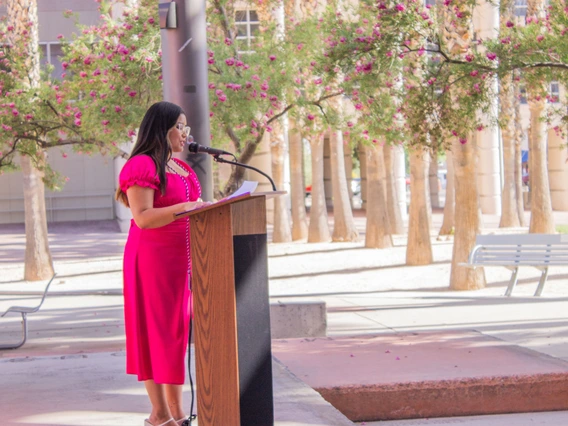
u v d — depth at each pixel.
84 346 10.23
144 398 6.19
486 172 40.22
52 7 38.16
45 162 19.42
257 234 4.41
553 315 11.31
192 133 8.55
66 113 15.75
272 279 18.98
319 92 16.39
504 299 13.45
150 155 4.62
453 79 12.79
